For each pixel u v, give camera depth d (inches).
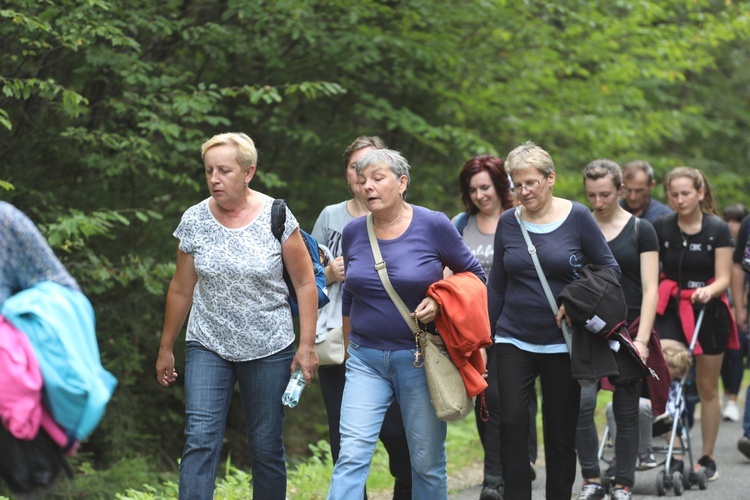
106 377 500.7
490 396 884.0
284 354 642.2
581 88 1728.6
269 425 642.8
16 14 992.9
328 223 772.0
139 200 1305.4
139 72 1173.7
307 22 1347.2
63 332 481.7
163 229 1311.5
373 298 638.5
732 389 1470.2
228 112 1391.5
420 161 1642.5
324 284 685.3
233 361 637.3
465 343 621.9
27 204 1181.7
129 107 1184.8
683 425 989.8
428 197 1588.3
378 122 1536.7
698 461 1028.5
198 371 636.1
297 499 880.9
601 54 1672.0
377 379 648.4
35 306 479.5
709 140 2588.6
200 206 645.3
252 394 641.0
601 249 717.3
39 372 475.8
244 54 1352.1
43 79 1176.2
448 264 649.6
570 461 729.0
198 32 1270.9
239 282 627.2
